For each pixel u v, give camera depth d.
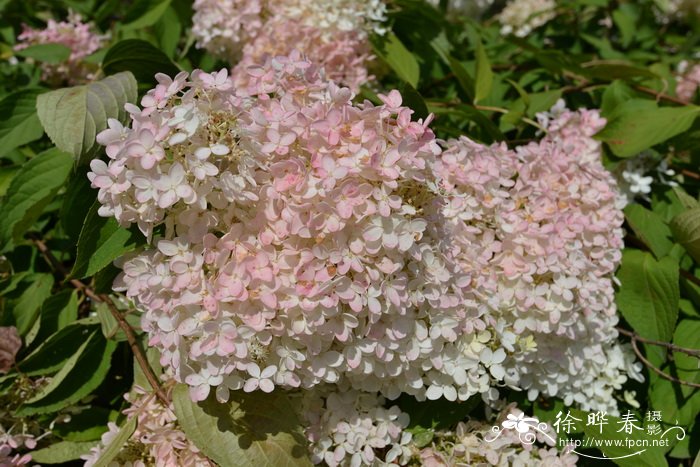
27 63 1.14
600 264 0.89
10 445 0.86
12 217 0.90
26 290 0.93
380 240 0.78
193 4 1.09
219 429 0.81
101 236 0.81
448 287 0.81
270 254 0.78
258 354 0.78
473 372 0.83
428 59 1.11
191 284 0.77
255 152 0.78
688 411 0.89
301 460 0.81
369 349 0.79
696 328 0.92
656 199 0.99
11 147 0.95
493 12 2.09
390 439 0.84
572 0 1.51
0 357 0.87
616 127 0.98
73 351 0.89
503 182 0.87
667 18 1.70
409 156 0.78
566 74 1.10
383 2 1.05
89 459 0.83
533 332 0.87
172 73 0.96
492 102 1.07
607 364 0.91
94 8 1.38
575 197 0.89
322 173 0.77
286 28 0.99
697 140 0.99
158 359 0.87
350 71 1.00
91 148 0.85
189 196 0.76
